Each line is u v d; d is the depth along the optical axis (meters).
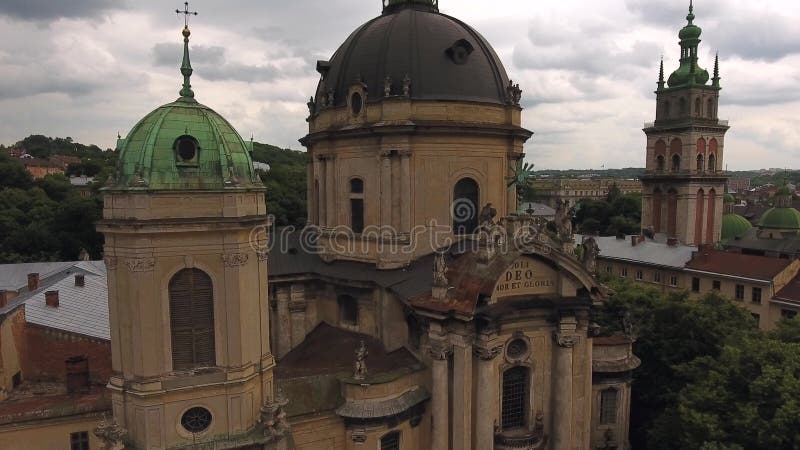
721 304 58.53
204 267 26.77
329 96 44.41
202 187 26.42
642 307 58.81
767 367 35.19
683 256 97.25
